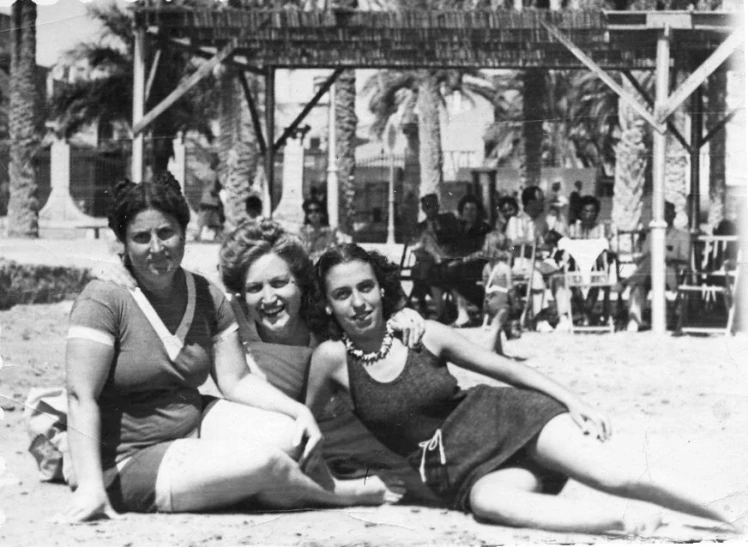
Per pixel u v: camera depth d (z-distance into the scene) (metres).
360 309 3.65
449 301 7.42
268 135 8.79
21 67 6.97
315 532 3.39
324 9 7.75
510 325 6.99
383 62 8.30
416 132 9.12
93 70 7.12
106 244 6.85
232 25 7.65
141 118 7.25
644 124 8.95
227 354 3.79
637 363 6.03
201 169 8.27
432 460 3.63
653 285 7.49
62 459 3.91
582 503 3.50
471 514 3.65
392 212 8.70
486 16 7.68
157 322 3.58
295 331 3.94
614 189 9.01
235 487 3.57
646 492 3.50
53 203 7.11
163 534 3.33
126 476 3.57
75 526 3.39
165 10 7.43
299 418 3.65
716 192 8.30
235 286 3.97
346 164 9.09
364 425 3.73
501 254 7.26
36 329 6.43
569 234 8.13
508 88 9.25
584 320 7.86
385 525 3.49
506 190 8.79
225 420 3.68
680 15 7.16
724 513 3.51
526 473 3.58
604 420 3.53
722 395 5.16
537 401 3.58
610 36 7.64
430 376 3.64
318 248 7.18
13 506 3.60
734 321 7.31
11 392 5.19
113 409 3.62
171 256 3.59
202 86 8.26
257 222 3.97
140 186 3.59
